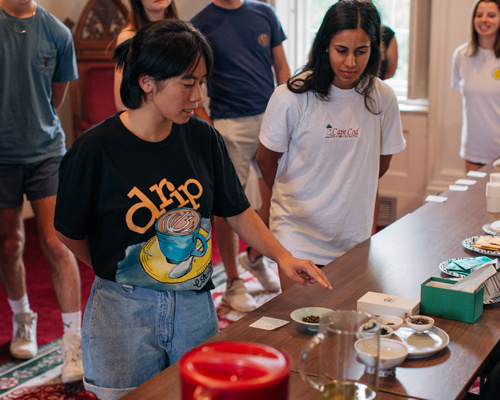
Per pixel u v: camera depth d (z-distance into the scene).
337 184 2.20
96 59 5.13
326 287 1.63
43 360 3.01
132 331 1.63
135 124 1.58
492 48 3.91
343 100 2.15
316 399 1.25
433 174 4.87
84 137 1.55
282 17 5.18
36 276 4.11
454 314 1.57
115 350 1.63
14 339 3.07
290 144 2.25
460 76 4.18
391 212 5.09
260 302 3.54
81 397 2.69
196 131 1.68
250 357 0.88
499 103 3.96
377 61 2.11
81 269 4.16
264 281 3.67
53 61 2.87
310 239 2.26
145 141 1.58
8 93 2.74
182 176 1.63
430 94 4.71
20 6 2.72
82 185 1.56
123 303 1.62
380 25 2.06
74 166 1.55
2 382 2.81
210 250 1.72
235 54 3.55
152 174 1.58
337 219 2.23
